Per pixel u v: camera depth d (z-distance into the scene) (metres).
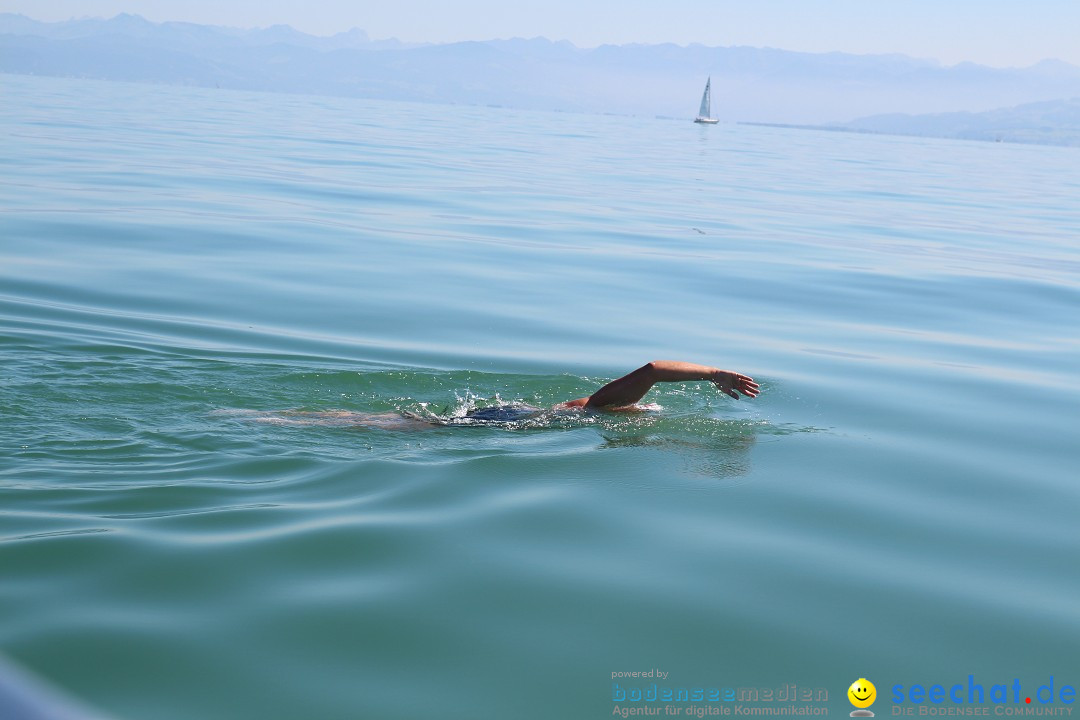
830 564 5.24
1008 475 6.88
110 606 4.34
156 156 28.66
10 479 5.91
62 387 7.94
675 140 75.31
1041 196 36.00
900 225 23.22
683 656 4.22
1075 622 4.71
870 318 12.62
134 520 5.33
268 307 11.62
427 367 9.45
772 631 4.48
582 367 9.76
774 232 20.67
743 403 8.45
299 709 3.67
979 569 5.29
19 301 11.05
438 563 4.95
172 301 11.62
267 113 72.50
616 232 19.34
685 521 5.72
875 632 4.53
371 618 4.36
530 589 4.73
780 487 6.39
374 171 28.92
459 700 3.80
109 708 3.59
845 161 56.34
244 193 21.69
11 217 16.52
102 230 15.98
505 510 5.71
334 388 8.53
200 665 3.91
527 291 13.30
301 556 4.93
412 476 6.21
